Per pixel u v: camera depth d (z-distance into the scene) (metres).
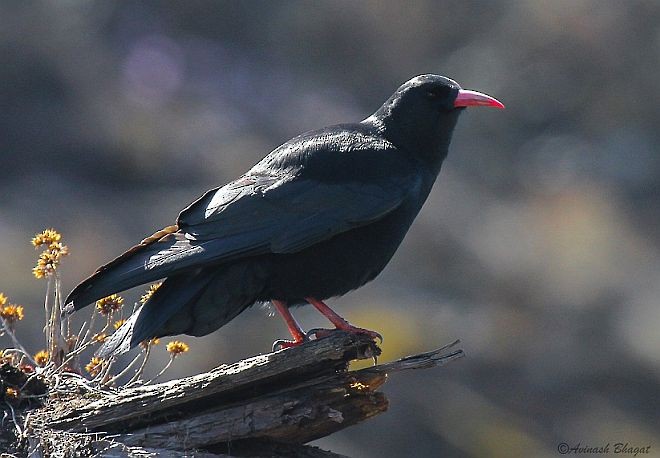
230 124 28.92
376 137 8.81
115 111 27.69
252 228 7.93
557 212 27.06
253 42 33.16
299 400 7.50
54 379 7.86
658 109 31.70
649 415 20.09
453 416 18.06
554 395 19.94
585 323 22.12
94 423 7.43
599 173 29.81
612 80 32.22
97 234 22.69
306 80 32.34
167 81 29.81
